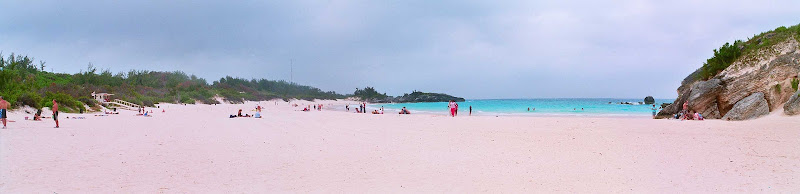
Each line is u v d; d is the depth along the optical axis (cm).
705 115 2734
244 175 820
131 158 1005
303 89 18838
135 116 3266
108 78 8388
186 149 1189
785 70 2427
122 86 7731
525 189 706
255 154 1098
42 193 641
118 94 6138
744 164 911
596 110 5562
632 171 855
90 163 921
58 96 3338
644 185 731
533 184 744
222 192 678
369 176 819
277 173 843
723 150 1102
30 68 7300
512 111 5453
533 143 1315
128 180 756
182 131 1809
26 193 638
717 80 2675
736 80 2592
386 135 1619
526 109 6247
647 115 4050
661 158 1006
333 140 1444
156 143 1330
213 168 891
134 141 1375
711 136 1391
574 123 2053
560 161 982
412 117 3003
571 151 1138
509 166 923
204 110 5275
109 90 6500
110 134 1609
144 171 845
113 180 752
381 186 733
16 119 2291
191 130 1870
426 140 1431
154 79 10862
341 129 1925
